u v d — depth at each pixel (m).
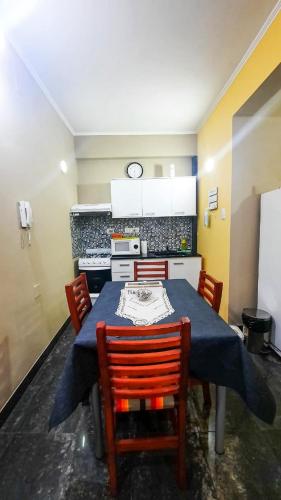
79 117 2.95
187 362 0.95
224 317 2.60
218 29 1.64
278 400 1.60
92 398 1.18
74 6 1.43
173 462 1.20
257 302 2.42
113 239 3.46
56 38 1.67
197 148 3.51
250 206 2.35
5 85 1.63
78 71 2.06
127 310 1.42
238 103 2.12
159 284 1.94
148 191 3.42
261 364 1.99
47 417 1.51
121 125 3.24
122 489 1.09
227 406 1.55
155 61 1.96
